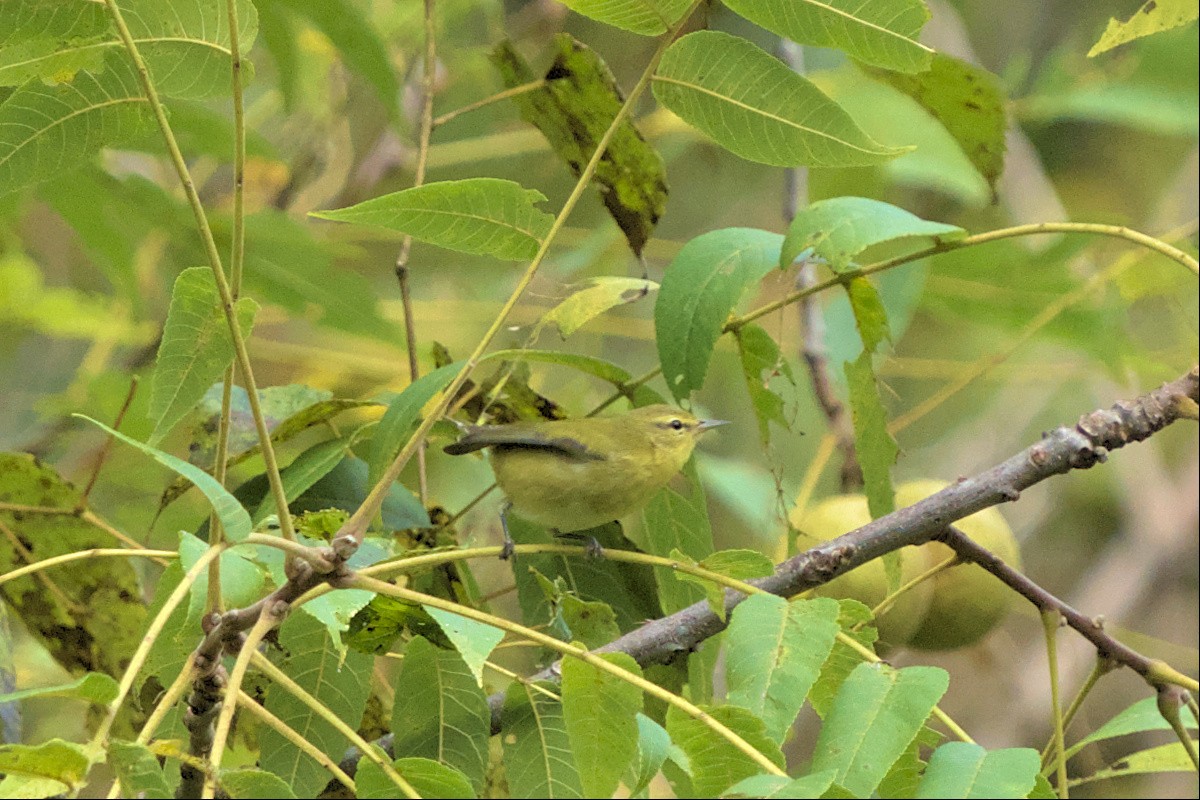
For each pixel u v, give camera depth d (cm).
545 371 1377
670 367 648
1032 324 1084
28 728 1064
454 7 1263
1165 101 1185
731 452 1409
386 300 1308
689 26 581
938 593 795
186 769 568
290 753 629
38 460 754
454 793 474
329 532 607
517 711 603
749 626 486
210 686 532
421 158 819
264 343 1216
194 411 769
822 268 1184
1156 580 1438
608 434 862
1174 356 1284
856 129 537
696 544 737
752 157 566
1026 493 1606
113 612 784
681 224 1531
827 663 518
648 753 506
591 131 787
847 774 423
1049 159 1546
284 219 1016
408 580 747
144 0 536
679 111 564
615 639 667
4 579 537
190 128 971
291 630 638
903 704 439
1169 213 1445
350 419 1219
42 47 537
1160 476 1516
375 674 783
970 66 777
